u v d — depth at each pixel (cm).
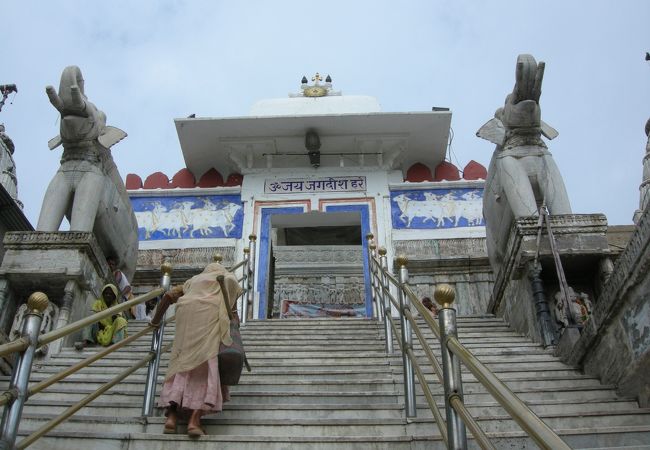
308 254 1727
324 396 519
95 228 931
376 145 1366
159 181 1391
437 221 1292
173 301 520
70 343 743
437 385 562
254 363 632
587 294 751
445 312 326
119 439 418
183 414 462
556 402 501
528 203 820
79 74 920
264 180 1356
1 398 317
